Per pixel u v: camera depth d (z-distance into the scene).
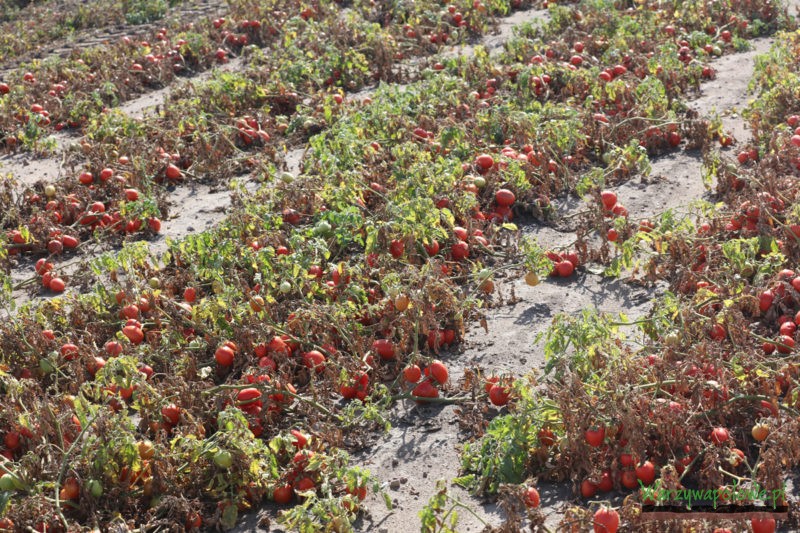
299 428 2.91
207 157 4.68
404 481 2.75
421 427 2.93
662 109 4.64
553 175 4.13
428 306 3.08
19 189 4.63
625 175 4.28
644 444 2.55
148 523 2.56
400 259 3.49
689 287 3.32
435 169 3.96
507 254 3.73
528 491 2.44
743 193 3.72
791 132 4.10
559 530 2.38
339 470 2.61
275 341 3.13
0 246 3.94
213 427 2.91
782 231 3.47
